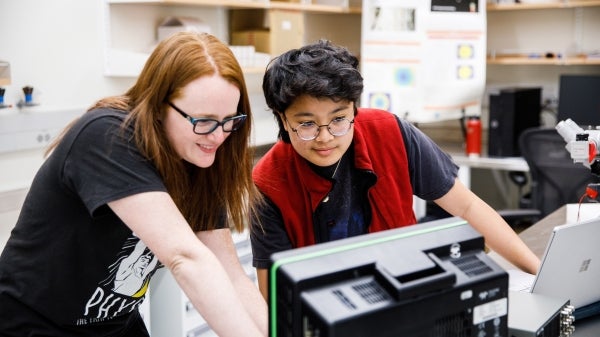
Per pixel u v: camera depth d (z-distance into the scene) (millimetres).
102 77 3150
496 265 1071
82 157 1271
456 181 1804
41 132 2783
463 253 1086
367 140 1704
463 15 4172
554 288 1531
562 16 4570
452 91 4234
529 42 4699
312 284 931
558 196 3510
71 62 2994
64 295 1440
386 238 1050
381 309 920
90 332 1563
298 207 1670
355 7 4641
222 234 1568
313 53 1486
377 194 1710
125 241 1402
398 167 1722
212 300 1179
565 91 4129
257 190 1588
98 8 3098
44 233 1385
